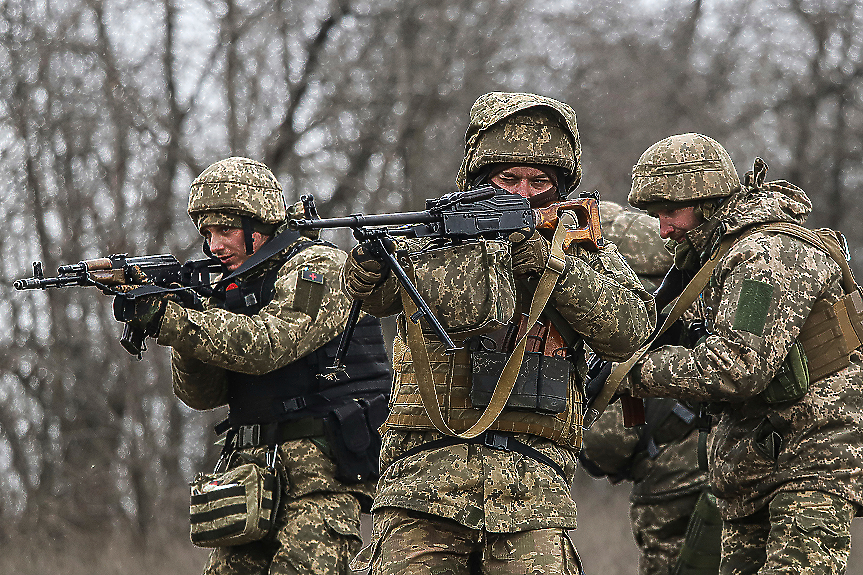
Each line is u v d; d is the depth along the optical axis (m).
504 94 7.83
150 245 24.42
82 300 23.83
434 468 7.17
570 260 7.21
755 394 8.42
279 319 9.77
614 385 8.52
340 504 9.95
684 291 9.02
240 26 25.80
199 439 23.95
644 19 32.97
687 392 8.52
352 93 26.64
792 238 8.64
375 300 7.20
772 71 33.09
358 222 6.74
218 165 10.34
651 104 31.50
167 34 25.58
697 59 32.97
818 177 32.78
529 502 7.16
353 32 27.09
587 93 31.05
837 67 32.84
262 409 9.98
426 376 7.12
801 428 8.51
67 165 24.44
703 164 9.09
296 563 9.71
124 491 23.05
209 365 10.15
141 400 23.30
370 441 10.02
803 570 8.25
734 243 8.88
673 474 11.34
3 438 23.08
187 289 9.53
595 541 18.84
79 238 24.08
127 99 24.53
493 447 7.19
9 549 20.72
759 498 8.77
